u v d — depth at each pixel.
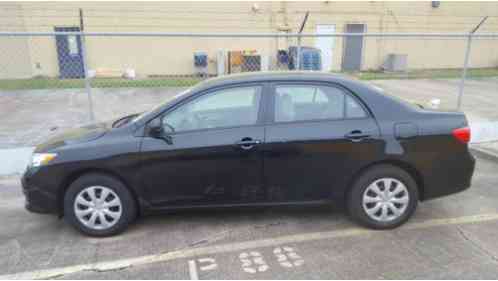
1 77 14.79
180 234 3.46
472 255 3.04
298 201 3.48
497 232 3.42
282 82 3.40
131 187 3.36
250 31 16.36
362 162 3.35
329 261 2.99
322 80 3.40
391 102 3.42
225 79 3.52
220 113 3.38
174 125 3.34
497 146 6.08
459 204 4.03
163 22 15.64
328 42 17.52
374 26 17.78
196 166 3.32
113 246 3.27
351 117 3.36
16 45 14.73
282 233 3.45
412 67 18.70
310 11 16.84
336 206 3.53
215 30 16.08
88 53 15.31
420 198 3.54
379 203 3.43
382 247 3.19
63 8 14.76
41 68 15.12
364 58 18.11
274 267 2.93
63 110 9.33
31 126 7.70
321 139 3.30
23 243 3.34
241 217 3.77
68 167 3.27
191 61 16.23
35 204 3.37
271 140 3.29
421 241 3.27
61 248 3.25
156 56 15.95
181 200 3.42
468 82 14.85
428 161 3.38
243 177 3.37
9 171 5.18
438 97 11.20
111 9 15.12
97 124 3.93
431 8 18.09
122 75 15.62
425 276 2.78
